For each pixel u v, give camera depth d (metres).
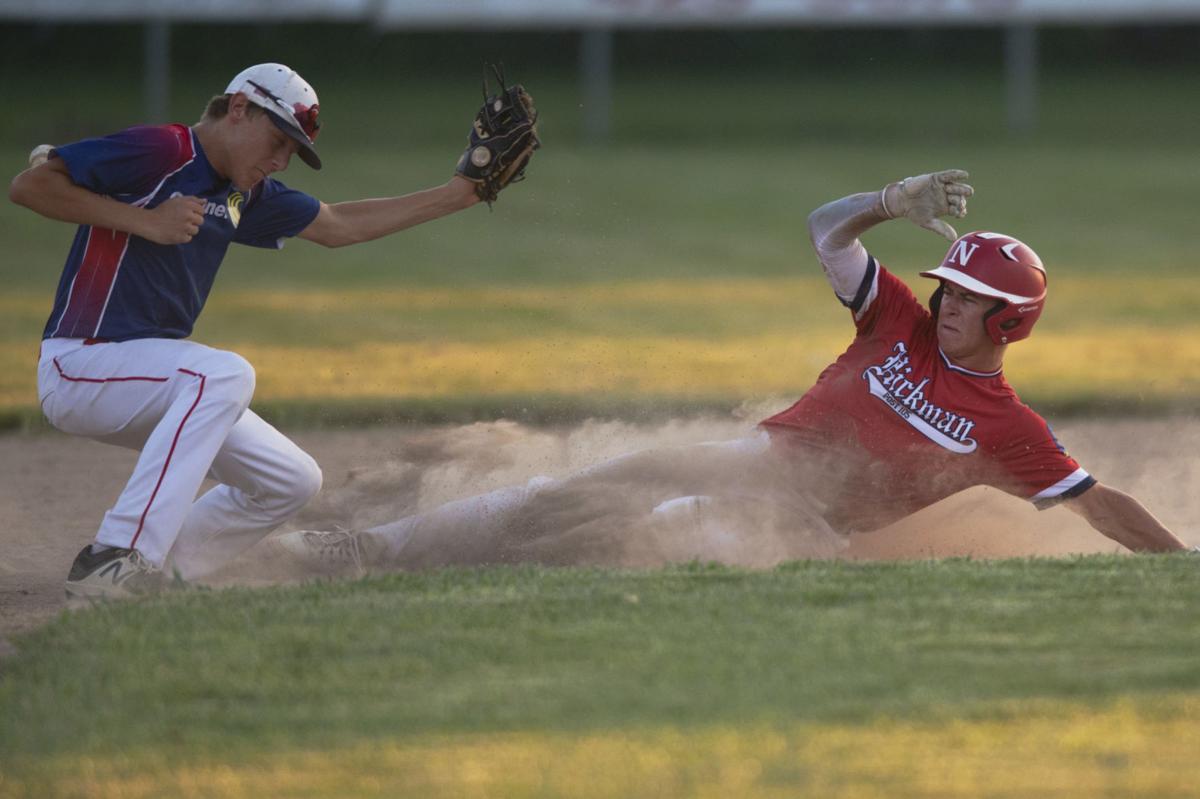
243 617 14.93
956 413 18.38
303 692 12.82
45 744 11.82
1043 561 17.27
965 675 13.04
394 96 104.94
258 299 45.50
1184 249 55.56
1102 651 13.64
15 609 16.89
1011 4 92.94
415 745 11.72
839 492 18.81
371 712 12.37
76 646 14.09
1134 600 15.30
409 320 41.97
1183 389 32.38
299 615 15.00
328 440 27.89
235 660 13.59
